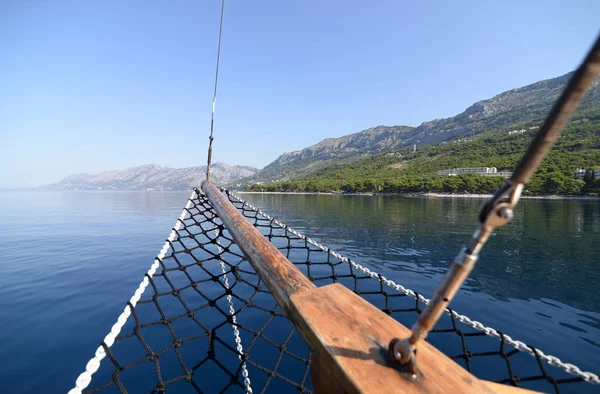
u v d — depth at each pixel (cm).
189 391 463
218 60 655
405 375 106
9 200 7412
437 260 1574
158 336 630
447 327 745
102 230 2334
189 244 1589
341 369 110
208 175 689
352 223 3269
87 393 189
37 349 583
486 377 546
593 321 859
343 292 162
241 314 757
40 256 1436
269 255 245
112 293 907
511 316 880
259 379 495
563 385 532
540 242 2258
